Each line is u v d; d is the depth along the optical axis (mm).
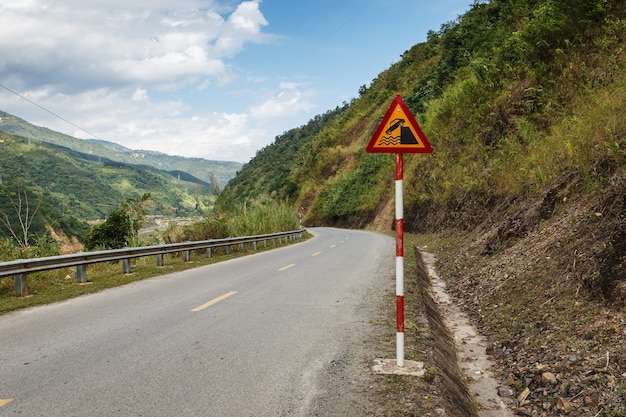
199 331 6578
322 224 76875
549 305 6617
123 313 7891
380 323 7023
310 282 11250
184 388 4398
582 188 10039
